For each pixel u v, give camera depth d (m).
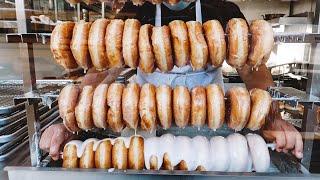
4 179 0.37
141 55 0.38
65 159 0.40
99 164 0.39
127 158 0.39
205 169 0.39
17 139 0.44
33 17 0.43
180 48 0.38
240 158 0.39
